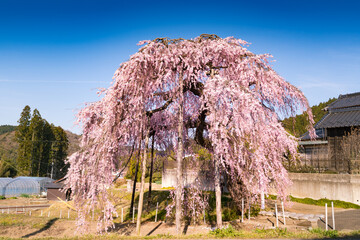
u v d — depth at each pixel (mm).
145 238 9852
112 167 11820
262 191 11375
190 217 15359
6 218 18000
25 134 60875
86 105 12398
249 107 10180
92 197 10953
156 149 16906
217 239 8883
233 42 12695
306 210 15469
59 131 68500
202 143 14609
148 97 12242
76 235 11641
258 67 12031
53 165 66375
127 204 21891
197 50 11859
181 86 11781
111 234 11891
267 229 11078
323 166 19938
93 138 11734
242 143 10914
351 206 16094
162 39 12266
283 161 13688
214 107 10695
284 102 12617
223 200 18594
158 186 32938
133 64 11133
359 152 18578
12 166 70562
